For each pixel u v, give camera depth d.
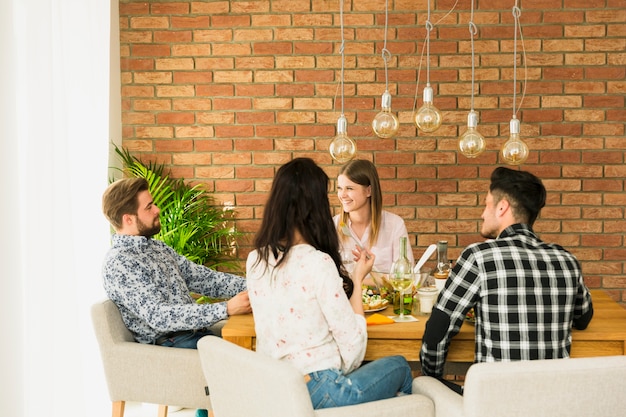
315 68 4.09
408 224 4.14
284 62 4.10
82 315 3.04
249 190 4.17
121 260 2.70
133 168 4.00
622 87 4.02
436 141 4.09
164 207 3.94
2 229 2.24
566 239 4.11
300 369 2.09
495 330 2.17
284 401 1.88
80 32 3.08
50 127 2.49
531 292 2.16
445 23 4.04
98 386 3.09
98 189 3.26
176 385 2.59
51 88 2.49
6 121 2.25
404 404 2.03
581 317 2.38
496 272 2.16
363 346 2.12
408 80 4.07
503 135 4.07
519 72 4.04
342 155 2.88
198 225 3.97
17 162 2.29
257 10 4.08
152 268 2.77
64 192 2.60
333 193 4.15
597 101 4.04
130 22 4.11
